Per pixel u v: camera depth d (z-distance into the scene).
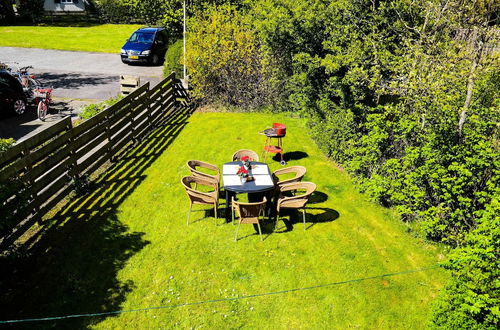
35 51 23.17
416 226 9.02
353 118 11.27
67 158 9.45
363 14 11.67
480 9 8.60
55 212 8.73
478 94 9.11
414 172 8.61
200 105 16.11
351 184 10.69
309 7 12.62
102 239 8.02
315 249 8.11
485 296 5.36
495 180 7.86
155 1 24.56
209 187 10.23
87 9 38.31
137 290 6.88
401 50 11.20
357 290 7.16
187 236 8.33
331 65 11.07
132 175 10.62
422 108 8.95
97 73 19.23
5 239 6.97
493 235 5.89
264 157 11.90
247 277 7.30
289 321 6.48
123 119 11.70
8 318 6.05
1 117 13.35
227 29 15.41
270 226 8.79
